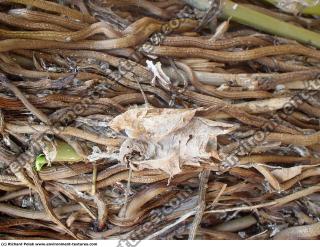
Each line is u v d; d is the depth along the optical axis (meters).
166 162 0.26
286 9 0.34
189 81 0.29
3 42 0.26
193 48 0.29
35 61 0.28
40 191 0.27
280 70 0.32
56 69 0.28
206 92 0.29
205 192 0.29
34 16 0.27
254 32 0.32
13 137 0.27
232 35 0.31
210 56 0.30
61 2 0.29
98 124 0.27
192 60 0.30
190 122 0.27
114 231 0.29
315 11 0.34
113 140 0.26
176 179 0.28
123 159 0.26
